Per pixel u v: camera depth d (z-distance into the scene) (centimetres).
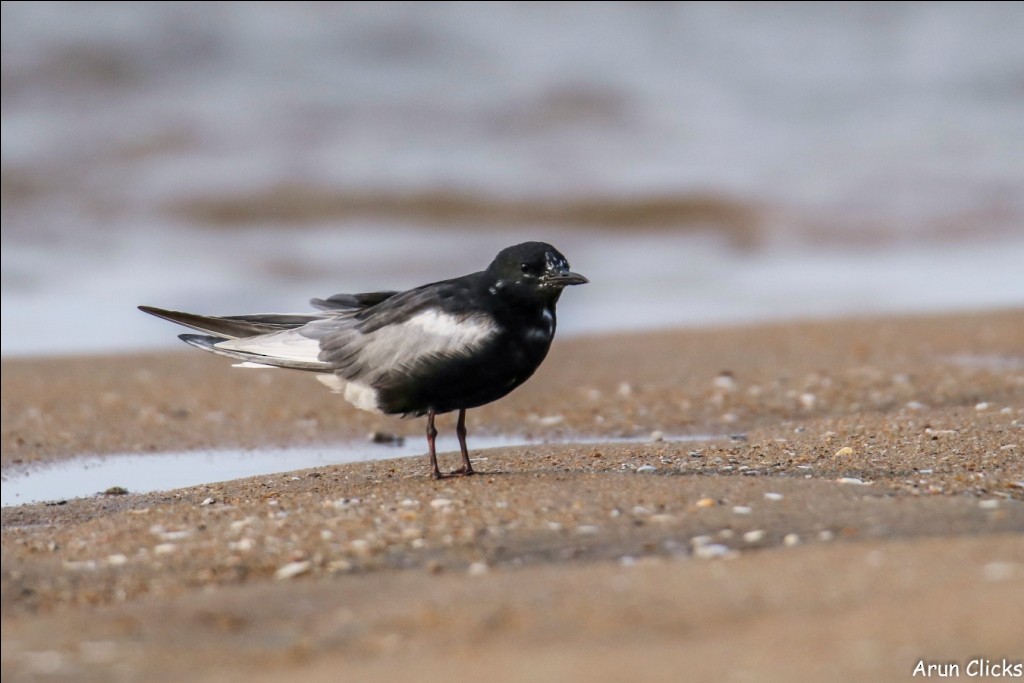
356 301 1065
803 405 1483
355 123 3356
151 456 1314
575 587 716
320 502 920
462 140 3341
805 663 600
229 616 699
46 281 2369
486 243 2753
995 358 1705
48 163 3023
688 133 3422
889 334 1914
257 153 3169
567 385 1630
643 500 892
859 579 705
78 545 835
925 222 2866
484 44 3762
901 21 4078
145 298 2272
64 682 618
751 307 2236
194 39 3547
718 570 734
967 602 662
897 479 977
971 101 3634
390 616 690
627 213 2936
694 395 1556
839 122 3509
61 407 1517
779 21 4025
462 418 1022
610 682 587
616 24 3919
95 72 3381
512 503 891
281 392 1609
